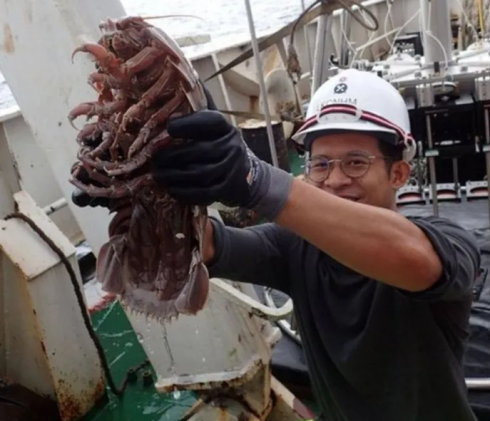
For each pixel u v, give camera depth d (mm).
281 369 3504
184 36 2158
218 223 1862
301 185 1369
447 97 3453
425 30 3756
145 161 1290
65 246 3596
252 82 6531
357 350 1734
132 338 4512
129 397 3883
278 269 1904
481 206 4582
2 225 3504
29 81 2633
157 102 1303
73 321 3631
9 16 2574
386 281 1436
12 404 3518
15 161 3861
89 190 1432
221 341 2750
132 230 1501
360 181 1715
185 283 1449
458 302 1726
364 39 7324
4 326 3576
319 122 1744
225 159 1242
